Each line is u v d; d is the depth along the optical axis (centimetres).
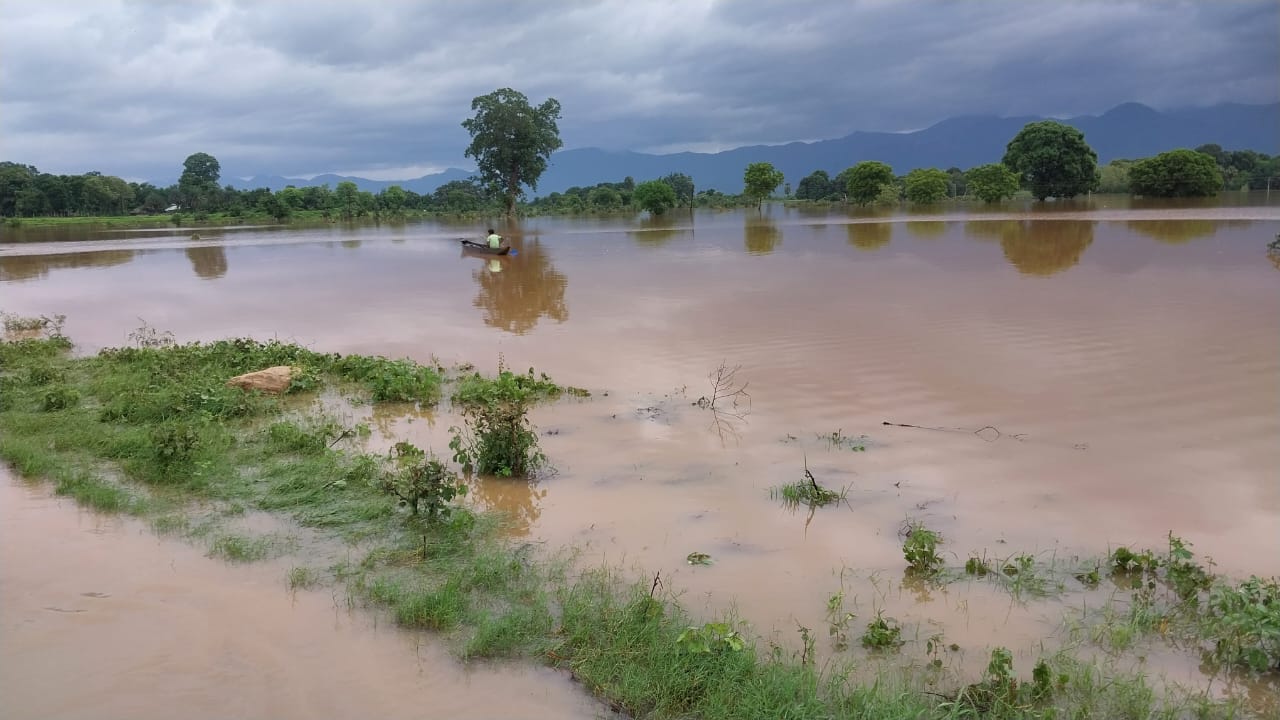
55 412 1142
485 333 1728
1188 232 3275
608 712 479
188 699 485
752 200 8506
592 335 1658
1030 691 486
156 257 3825
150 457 918
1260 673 512
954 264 2536
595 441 993
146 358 1470
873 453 927
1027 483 829
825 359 1370
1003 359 1320
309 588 627
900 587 631
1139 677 492
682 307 1938
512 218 6588
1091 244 2956
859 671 520
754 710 472
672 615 581
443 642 552
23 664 520
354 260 3428
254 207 8669
